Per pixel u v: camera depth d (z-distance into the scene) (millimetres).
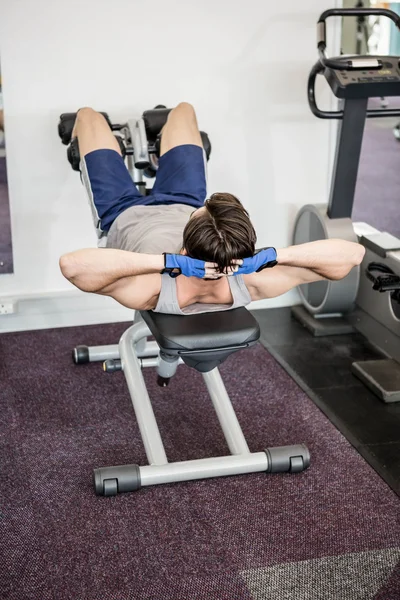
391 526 2090
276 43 3133
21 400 2725
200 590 1853
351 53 3299
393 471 2328
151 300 2012
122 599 1822
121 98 3088
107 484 2158
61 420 2604
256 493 2221
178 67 3088
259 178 3332
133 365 2404
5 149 3035
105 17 2953
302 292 3414
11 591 1840
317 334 3238
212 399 2377
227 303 2094
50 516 2113
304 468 2295
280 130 3268
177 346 1955
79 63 2996
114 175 2518
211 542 2018
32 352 3090
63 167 3119
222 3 3029
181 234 2195
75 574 1900
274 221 3420
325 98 3273
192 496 2205
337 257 1936
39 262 3240
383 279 2857
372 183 4500
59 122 2824
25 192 3121
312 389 2811
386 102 4879
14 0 2854
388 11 2801
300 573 1909
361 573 1913
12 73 2945
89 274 1807
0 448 2436
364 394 2777
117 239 2379
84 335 3248
